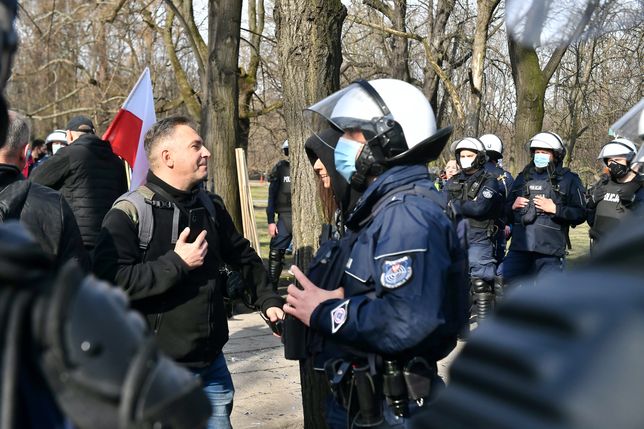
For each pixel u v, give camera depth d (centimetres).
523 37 130
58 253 336
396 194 258
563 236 817
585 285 57
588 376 50
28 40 1864
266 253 1518
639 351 50
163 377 107
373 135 269
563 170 812
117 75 1994
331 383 265
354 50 2264
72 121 748
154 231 333
